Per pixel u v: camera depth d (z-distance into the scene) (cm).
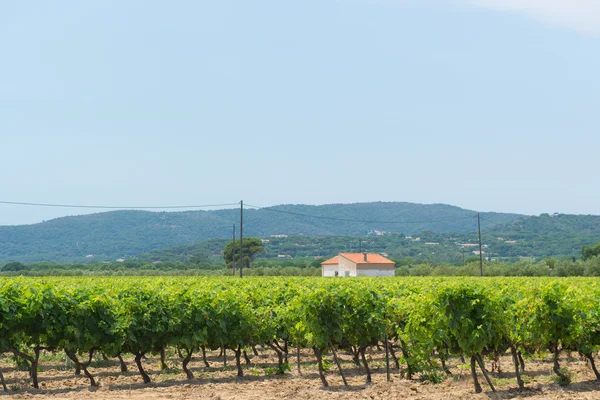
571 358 1912
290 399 1361
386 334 1584
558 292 1451
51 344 1515
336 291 1546
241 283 3006
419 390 1434
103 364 1961
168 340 1614
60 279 3809
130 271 8631
